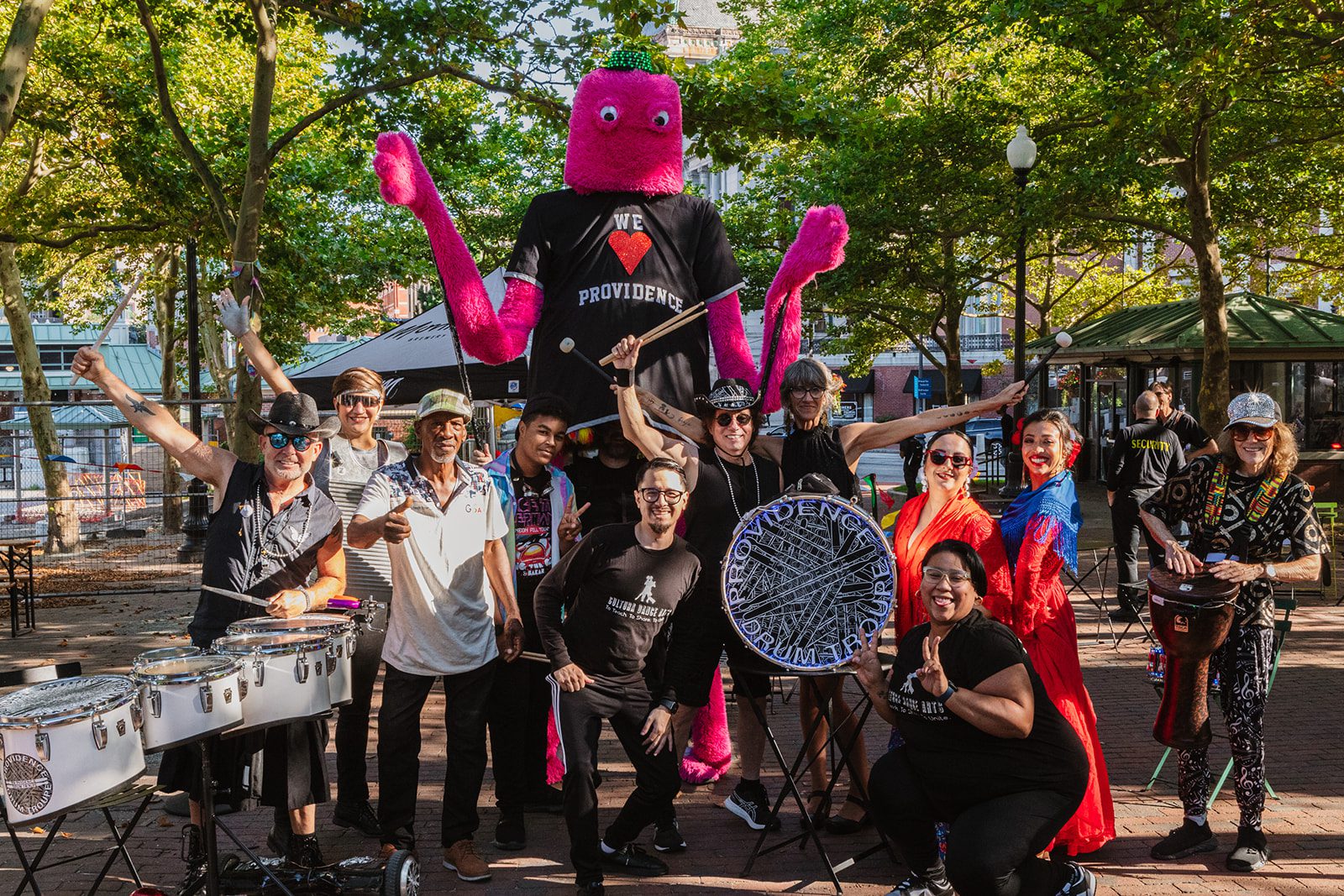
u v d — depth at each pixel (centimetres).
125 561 1708
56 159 1786
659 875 454
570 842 459
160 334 2433
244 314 520
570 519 483
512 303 559
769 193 2202
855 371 2956
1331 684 750
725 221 2262
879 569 427
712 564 465
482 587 462
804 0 2106
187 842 438
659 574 430
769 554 427
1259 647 450
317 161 1539
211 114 1508
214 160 1351
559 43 1065
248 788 415
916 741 395
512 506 505
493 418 1191
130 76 1427
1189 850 460
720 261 582
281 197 1391
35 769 294
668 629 491
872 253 1777
